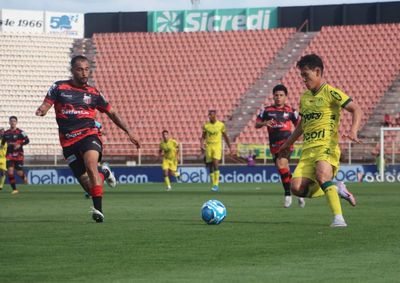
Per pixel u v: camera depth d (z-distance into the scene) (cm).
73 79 2519
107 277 1370
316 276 1376
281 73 10006
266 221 2525
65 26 11206
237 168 8088
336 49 10094
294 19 10975
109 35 10950
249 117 9500
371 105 9344
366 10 10750
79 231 2177
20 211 3197
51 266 1501
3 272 1427
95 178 2475
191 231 2162
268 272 1423
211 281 1323
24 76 10344
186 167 8188
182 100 9962
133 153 9056
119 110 9994
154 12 11338
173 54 10600
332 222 2319
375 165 7888
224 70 10256
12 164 5522
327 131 2322
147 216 2811
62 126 2506
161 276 1379
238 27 11125
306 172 2353
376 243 1870
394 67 9731
